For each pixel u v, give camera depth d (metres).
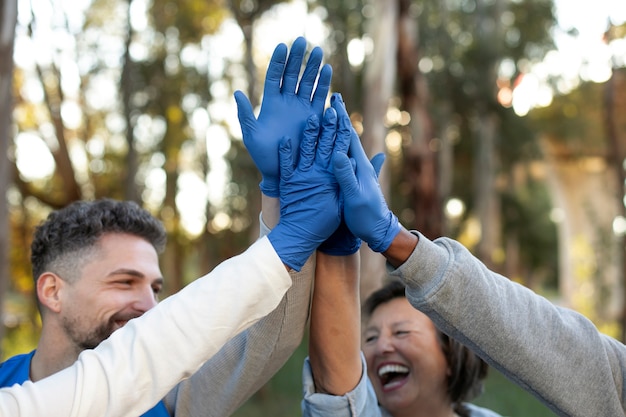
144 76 18.16
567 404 1.45
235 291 1.32
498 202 24.67
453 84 18.52
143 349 1.28
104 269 1.75
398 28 10.02
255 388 1.72
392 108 16.64
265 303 1.36
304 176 1.43
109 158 18.81
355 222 1.41
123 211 1.81
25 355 1.86
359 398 1.69
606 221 22.86
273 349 1.63
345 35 16.83
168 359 1.28
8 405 1.23
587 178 23.44
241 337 1.65
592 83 19.03
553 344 1.45
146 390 1.28
